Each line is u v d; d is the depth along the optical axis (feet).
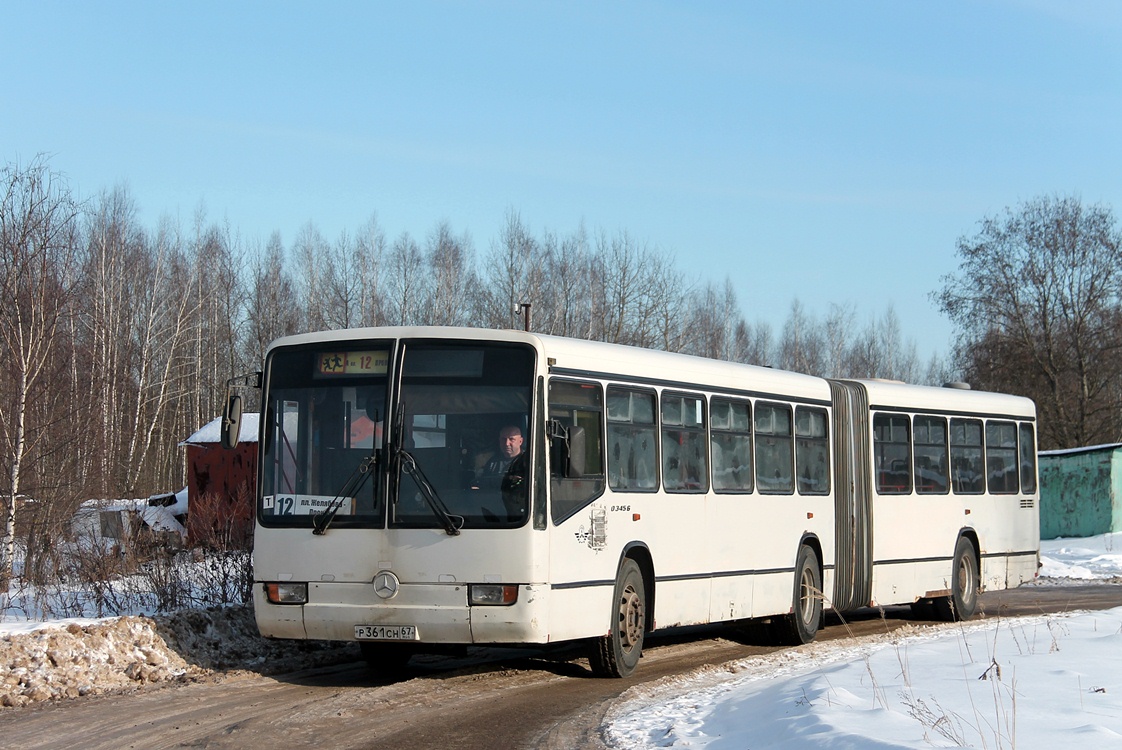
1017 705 29.78
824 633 59.31
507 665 44.39
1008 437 70.69
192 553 52.21
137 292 189.26
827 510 56.70
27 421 69.41
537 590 36.35
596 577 39.73
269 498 38.55
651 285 198.08
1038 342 184.65
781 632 53.83
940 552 63.87
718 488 48.42
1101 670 35.27
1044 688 32.30
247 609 46.60
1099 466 134.62
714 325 246.88
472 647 49.67
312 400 38.65
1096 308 181.68
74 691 36.04
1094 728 26.00
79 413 74.69
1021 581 70.69
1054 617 56.70
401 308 206.18
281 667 43.04
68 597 51.93
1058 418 181.57
